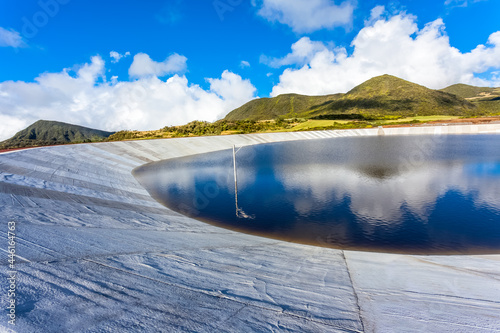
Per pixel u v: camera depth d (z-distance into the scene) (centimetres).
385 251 1230
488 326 560
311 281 793
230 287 703
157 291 634
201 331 490
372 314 602
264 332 507
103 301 556
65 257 755
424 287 768
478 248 1248
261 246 1213
